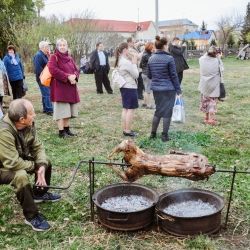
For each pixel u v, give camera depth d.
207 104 7.11
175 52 9.25
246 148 5.59
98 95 11.36
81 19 23.62
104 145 5.89
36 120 7.73
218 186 4.16
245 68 21.22
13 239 3.14
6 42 24.41
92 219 3.41
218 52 6.97
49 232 3.25
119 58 6.03
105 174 4.61
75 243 3.04
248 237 3.10
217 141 5.93
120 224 3.10
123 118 6.31
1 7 23.73
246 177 4.37
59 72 5.77
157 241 3.03
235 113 8.27
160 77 5.69
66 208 3.70
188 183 4.28
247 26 46.19
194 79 15.52
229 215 3.46
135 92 6.15
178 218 2.97
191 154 3.15
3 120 3.26
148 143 5.82
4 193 4.07
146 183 4.29
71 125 7.23
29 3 25.47
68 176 4.57
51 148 5.70
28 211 3.28
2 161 3.21
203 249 2.88
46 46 7.99
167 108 5.81
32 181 4.39
